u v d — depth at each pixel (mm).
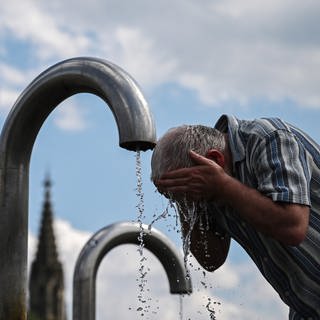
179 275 6434
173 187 3957
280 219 3883
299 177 3936
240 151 4066
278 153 3975
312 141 4172
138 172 4109
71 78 3834
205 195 3965
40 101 3930
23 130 3965
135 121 3639
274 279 4285
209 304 4609
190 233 4445
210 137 4055
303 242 4109
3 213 3953
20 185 3977
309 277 4184
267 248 4195
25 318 3949
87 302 6543
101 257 6602
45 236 68750
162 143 4020
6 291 3918
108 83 3717
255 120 4141
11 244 3947
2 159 3969
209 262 4582
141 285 4676
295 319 4395
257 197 3893
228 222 4273
